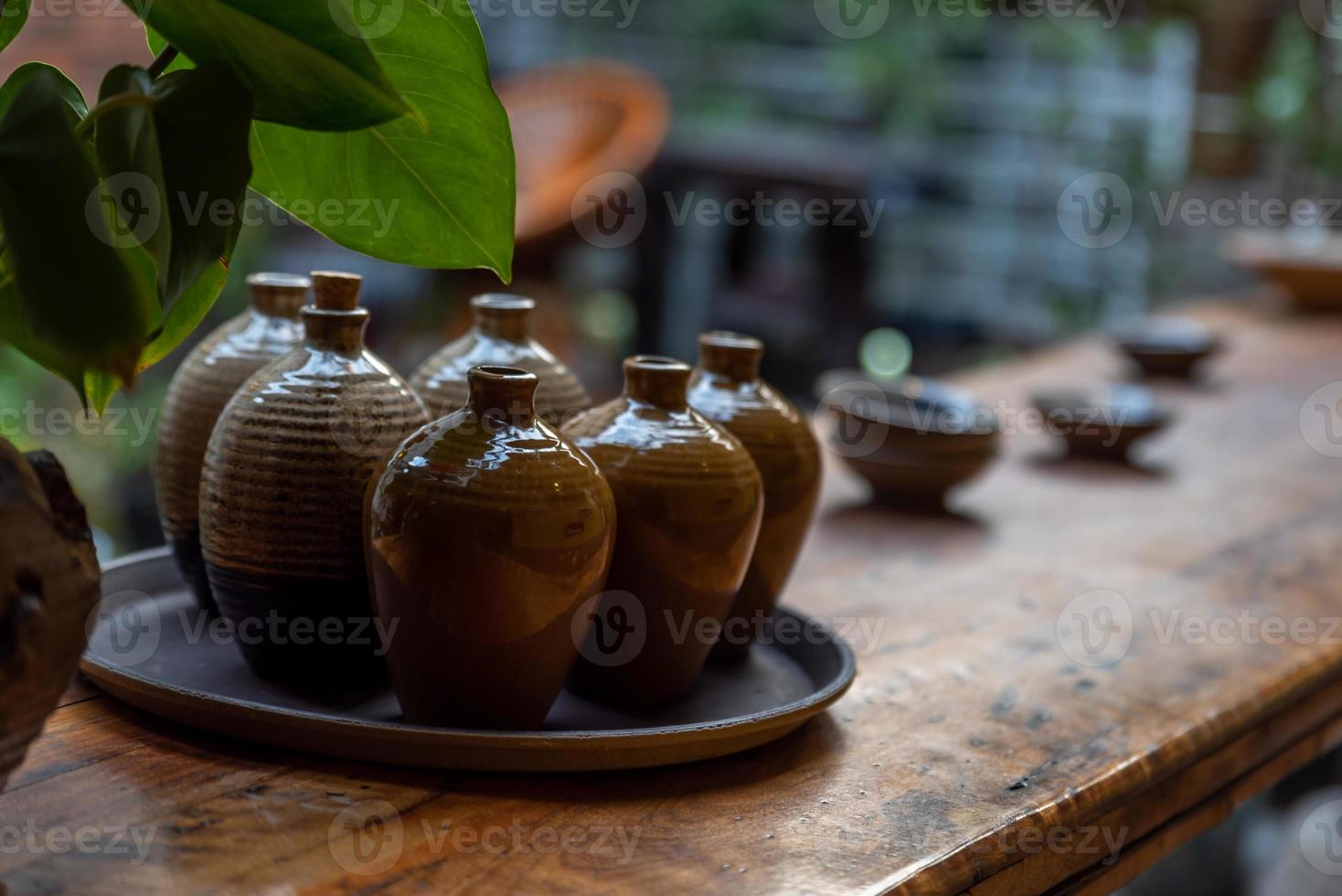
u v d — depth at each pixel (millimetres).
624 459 954
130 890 797
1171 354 2154
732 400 1046
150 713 928
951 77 4586
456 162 913
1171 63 4148
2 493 751
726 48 4840
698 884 836
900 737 991
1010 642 1146
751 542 975
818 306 3982
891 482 1423
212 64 800
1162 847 1022
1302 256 2910
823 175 3682
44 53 2229
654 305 3822
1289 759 1146
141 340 763
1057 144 4453
